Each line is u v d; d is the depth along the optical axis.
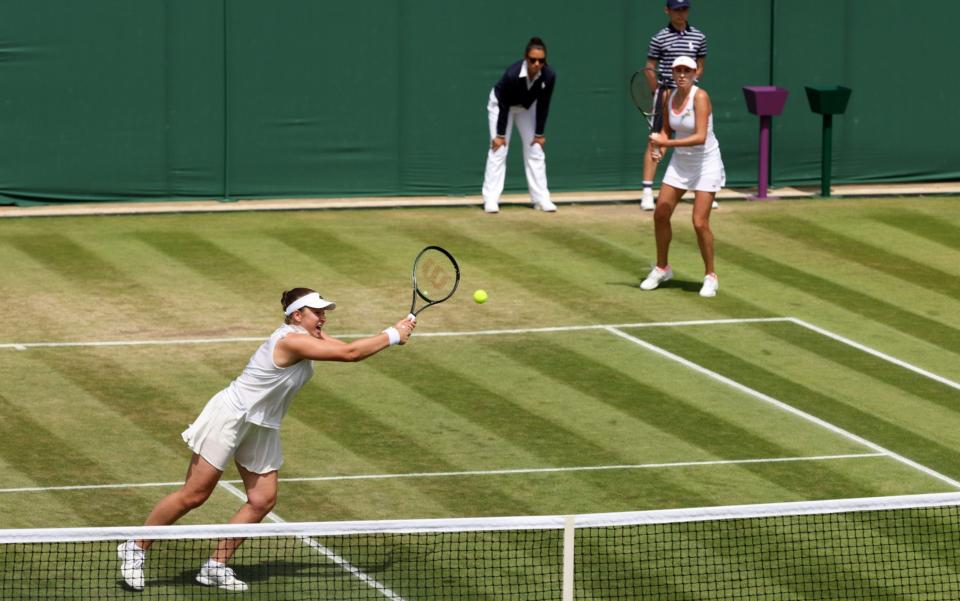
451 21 56.47
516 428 34.91
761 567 27.89
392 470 32.28
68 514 29.67
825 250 51.25
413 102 56.78
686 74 43.62
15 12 53.59
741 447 34.03
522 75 53.53
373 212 55.19
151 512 28.67
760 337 42.12
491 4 56.59
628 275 47.88
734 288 46.66
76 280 46.16
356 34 56.06
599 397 37.06
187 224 52.91
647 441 34.25
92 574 27.06
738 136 59.25
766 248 51.25
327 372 38.34
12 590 26.31
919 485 32.06
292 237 51.41
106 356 39.47
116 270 47.25
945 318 44.41
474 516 29.94
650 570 27.66
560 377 38.47
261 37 55.44
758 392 37.72
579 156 58.09
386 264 48.47
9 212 53.91
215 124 55.66
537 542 28.88
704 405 36.69
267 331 41.84
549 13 57.00
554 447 33.78
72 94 54.50
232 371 38.56
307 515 29.86
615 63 57.69
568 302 44.91
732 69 58.62
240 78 55.53
